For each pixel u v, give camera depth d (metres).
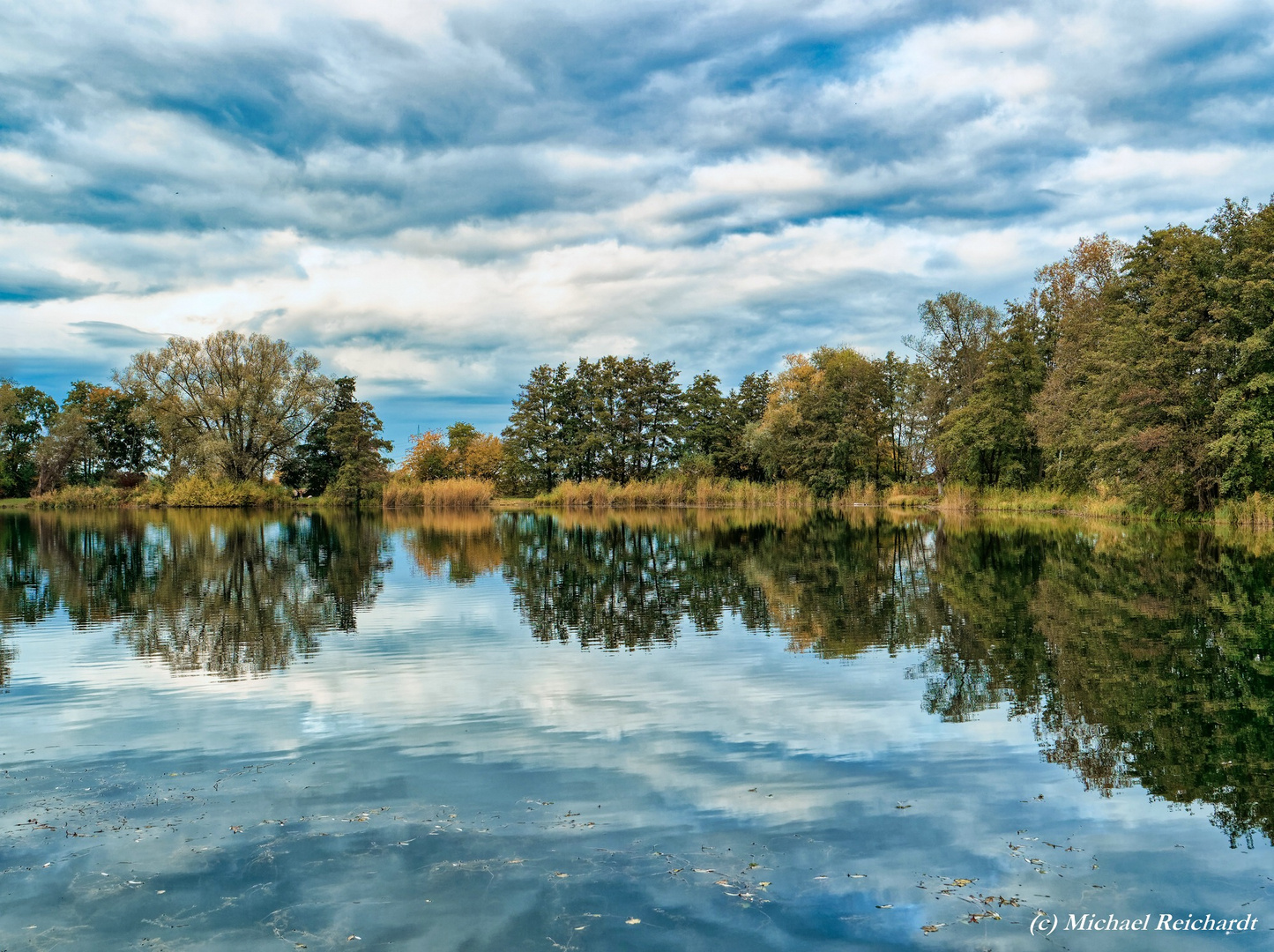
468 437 99.25
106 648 12.52
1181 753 7.47
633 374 77.69
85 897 5.01
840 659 11.35
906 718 8.60
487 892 5.02
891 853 5.53
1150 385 36.16
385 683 10.21
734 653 11.84
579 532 38.28
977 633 13.12
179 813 6.25
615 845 5.64
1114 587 17.80
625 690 9.77
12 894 5.05
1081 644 12.14
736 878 5.18
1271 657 11.20
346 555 27.20
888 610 15.48
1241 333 34.56
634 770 7.11
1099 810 6.23
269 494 66.88
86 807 6.37
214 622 14.76
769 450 70.38
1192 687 9.70
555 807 6.29
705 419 80.81
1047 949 4.40
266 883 5.15
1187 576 19.14
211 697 9.59
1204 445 34.78
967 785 6.74
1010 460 57.34
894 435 79.94
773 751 7.57
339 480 68.12
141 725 8.53
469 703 9.24
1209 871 5.29
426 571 22.55
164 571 22.73
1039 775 6.95
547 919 4.71
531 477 76.56
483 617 15.18
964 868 5.32
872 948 4.42
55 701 9.48
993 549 27.11
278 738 8.05
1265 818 6.07
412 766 7.23
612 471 79.00
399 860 5.44
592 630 13.78
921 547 28.84
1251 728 8.14
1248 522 34.06
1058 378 48.22
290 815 6.18
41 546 31.02
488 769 7.14
